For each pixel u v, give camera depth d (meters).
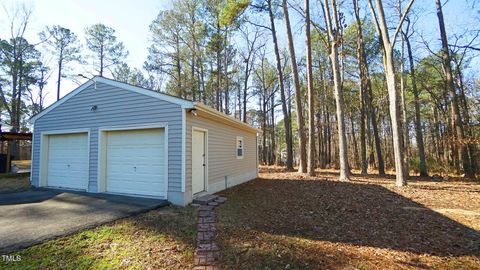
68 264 3.22
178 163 6.52
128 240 4.03
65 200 6.56
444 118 18.72
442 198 7.42
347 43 16.39
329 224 5.12
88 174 7.80
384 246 4.01
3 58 20.11
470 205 6.62
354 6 14.80
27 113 23.38
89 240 3.97
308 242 4.12
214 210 5.98
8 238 3.87
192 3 19.48
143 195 7.07
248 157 12.20
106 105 7.69
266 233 4.50
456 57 15.30
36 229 4.30
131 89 7.31
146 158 7.13
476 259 3.58
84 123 8.05
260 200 7.23
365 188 8.89
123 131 7.53
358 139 27.39
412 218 5.52
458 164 14.39
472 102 16.56
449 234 4.56
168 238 4.15
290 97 26.03
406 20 14.88
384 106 23.14
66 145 8.57
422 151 14.66
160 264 3.27
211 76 22.55
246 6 13.57
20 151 26.06
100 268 3.14
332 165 24.06
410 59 15.66
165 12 19.64
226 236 4.29
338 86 11.18
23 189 8.38
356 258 3.55
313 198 7.45
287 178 12.18
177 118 6.65
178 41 20.69
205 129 7.86
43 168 8.80
